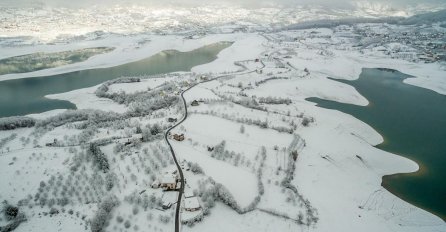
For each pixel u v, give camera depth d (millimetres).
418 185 157375
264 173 148875
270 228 117062
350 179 156125
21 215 117188
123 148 159125
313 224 120875
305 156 170250
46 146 168625
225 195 125938
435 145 198250
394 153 188000
